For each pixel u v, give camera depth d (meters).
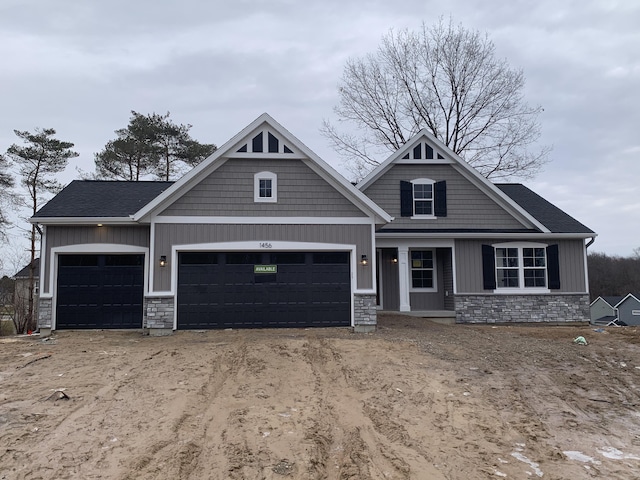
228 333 13.47
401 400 8.34
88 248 14.65
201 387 8.66
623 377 9.88
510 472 5.99
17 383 8.64
